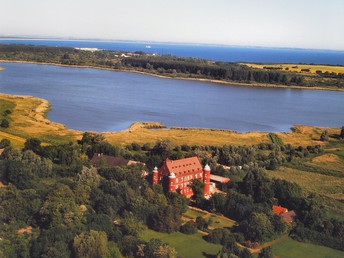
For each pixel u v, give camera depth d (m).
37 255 137.00
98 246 137.38
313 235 161.88
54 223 150.25
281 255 149.75
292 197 186.88
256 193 195.38
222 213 182.00
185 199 185.38
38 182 195.50
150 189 181.75
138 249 140.00
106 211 167.50
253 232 157.88
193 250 148.50
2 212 158.50
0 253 132.62
